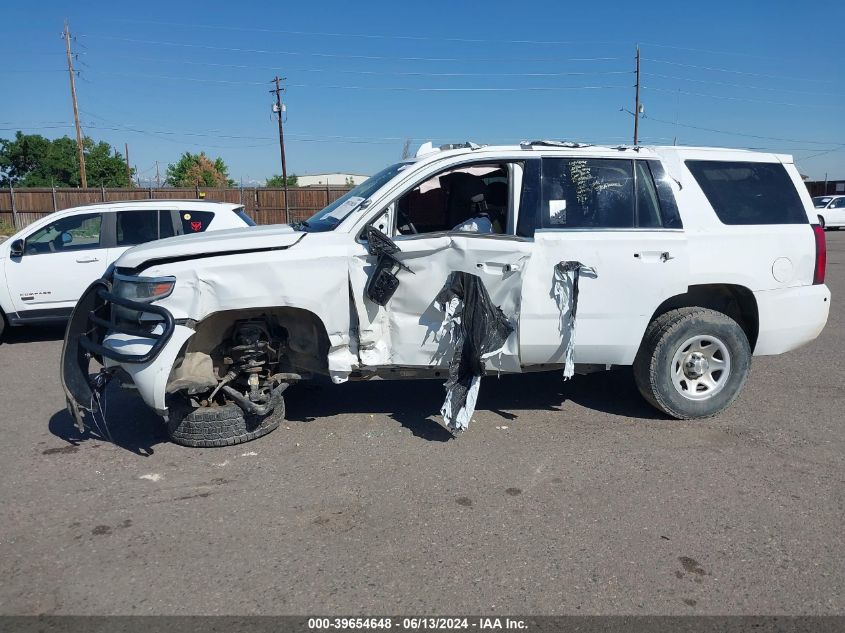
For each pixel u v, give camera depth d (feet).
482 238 15.93
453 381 16.03
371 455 15.75
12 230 113.19
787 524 12.62
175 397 16.28
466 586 10.68
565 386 21.09
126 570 11.18
